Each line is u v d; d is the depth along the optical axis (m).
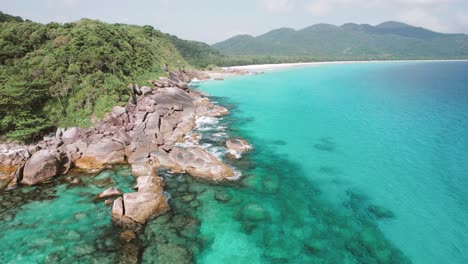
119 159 26.95
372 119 44.88
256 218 19.42
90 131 30.38
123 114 32.69
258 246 16.86
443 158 29.70
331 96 64.88
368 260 16.14
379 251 16.84
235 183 23.83
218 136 35.28
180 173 24.78
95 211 19.33
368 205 21.48
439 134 37.28
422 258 16.42
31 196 21.16
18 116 28.81
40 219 18.48
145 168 24.64
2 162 25.05
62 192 21.72
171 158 26.31
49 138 28.88
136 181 23.52
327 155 30.61
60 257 15.40
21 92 29.34
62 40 43.28
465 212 20.66
